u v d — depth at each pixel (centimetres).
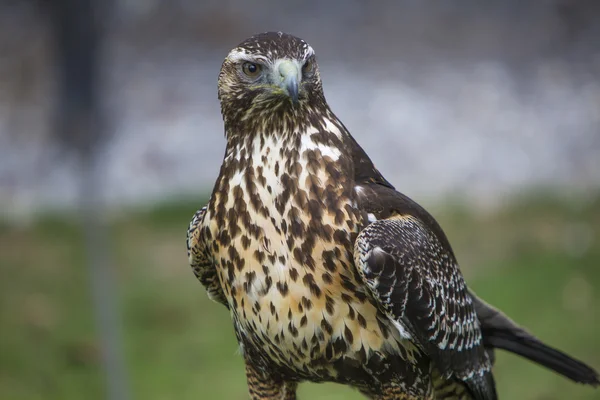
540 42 2580
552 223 1603
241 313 637
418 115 2152
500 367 1216
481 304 737
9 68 2211
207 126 2094
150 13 2520
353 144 658
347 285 616
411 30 2642
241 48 635
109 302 943
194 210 1684
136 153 1928
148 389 1150
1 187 1778
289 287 611
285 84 607
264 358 664
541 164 1917
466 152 1977
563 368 723
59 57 856
